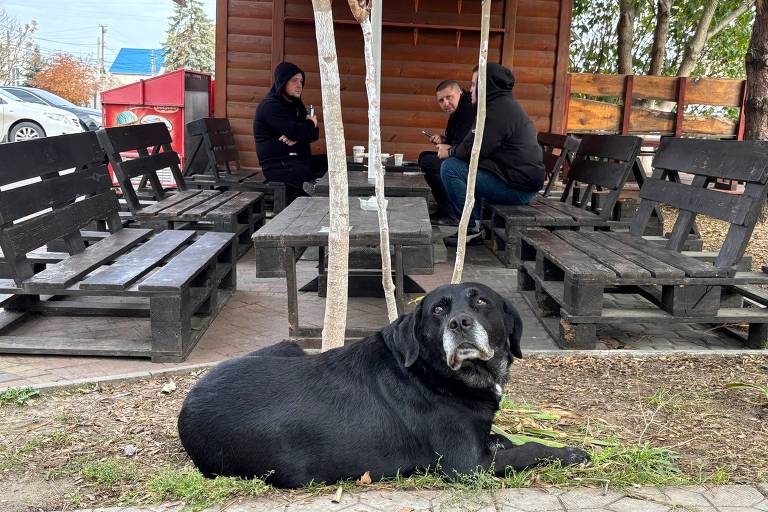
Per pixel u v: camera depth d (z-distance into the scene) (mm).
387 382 3031
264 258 5070
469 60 11148
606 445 3371
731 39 15094
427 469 3000
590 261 5211
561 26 11070
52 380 4453
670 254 5488
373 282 6578
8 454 3350
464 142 7715
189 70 11391
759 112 9609
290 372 3146
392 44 11117
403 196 7398
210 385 3143
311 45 11117
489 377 3076
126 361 4840
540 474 3084
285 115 9180
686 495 2920
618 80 11281
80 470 3209
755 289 5457
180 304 4754
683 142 6102
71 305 5688
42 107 20812
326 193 7539
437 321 2977
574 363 4629
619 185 7242
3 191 4816
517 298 6516
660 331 5676
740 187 11242
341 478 2982
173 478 3029
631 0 13234
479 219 8844
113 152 6867
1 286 4832
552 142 9844
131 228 7102
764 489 2971
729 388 4172
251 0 11039
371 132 3852
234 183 9398
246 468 2994
